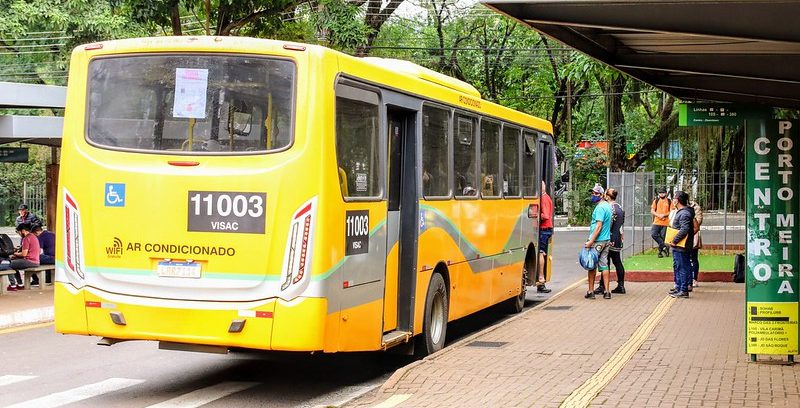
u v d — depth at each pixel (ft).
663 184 100.63
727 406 28.12
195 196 30.27
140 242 30.63
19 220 86.63
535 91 162.81
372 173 33.73
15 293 60.08
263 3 78.28
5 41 119.85
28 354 40.45
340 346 31.24
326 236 29.96
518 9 26.11
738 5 24.23
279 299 29.63
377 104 34.04
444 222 40.47
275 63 30.40
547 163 63.00
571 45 32.58
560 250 106.52
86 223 31.22
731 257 89.35
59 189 31.81
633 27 26.16
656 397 29.48
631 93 144.25
